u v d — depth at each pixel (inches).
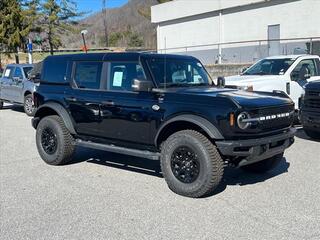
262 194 236.1
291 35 1135.6
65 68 305.0
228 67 1029.8
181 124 241.6
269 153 236.8
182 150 233.0
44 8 1430.9
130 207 219.0
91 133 287.0
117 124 268.2
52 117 308.7
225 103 224.5
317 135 386.3
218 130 224.7
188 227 192.2
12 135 440.8
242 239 179.0
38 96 319.3
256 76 460.1
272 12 1185.4
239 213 208.4
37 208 219.6
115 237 183.0
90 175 280.7
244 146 223.1
